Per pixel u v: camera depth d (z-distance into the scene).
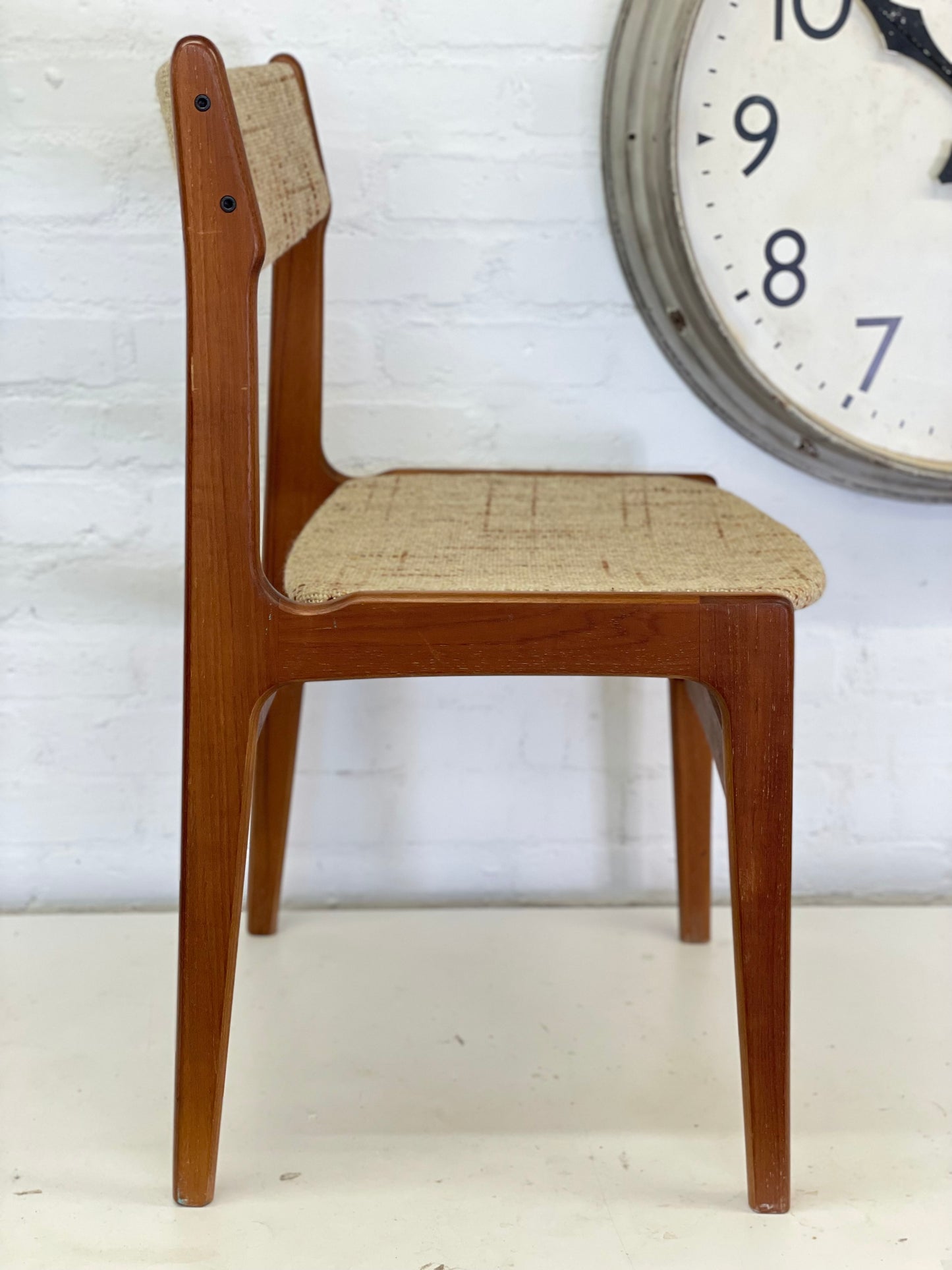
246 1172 0.89
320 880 1.33
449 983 1.16
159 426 1.23
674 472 1.26
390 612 0.80
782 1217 0.85
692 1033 1.08
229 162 0.73
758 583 0.81
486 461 1.25
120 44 1.15
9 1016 1.09
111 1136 0.93
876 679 1.31
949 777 1.33
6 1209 0.85
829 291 1.16
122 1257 0.80
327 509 1.00
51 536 1.24
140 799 1.30
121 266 1.19
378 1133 0.94
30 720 1.28
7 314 1.20
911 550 1.28
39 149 1.16
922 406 1.19
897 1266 0.80
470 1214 0.85
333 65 1.16
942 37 1.11
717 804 1.34
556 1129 0.94
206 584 0.79
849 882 1.35
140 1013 1.10
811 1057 1.04
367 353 1.23
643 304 1.20
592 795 1.33
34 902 1.32
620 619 0.79
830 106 1.12
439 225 1.20
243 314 0.76
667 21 1.10
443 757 1.31
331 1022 1.09
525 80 1.16
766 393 1.15
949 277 1.16
